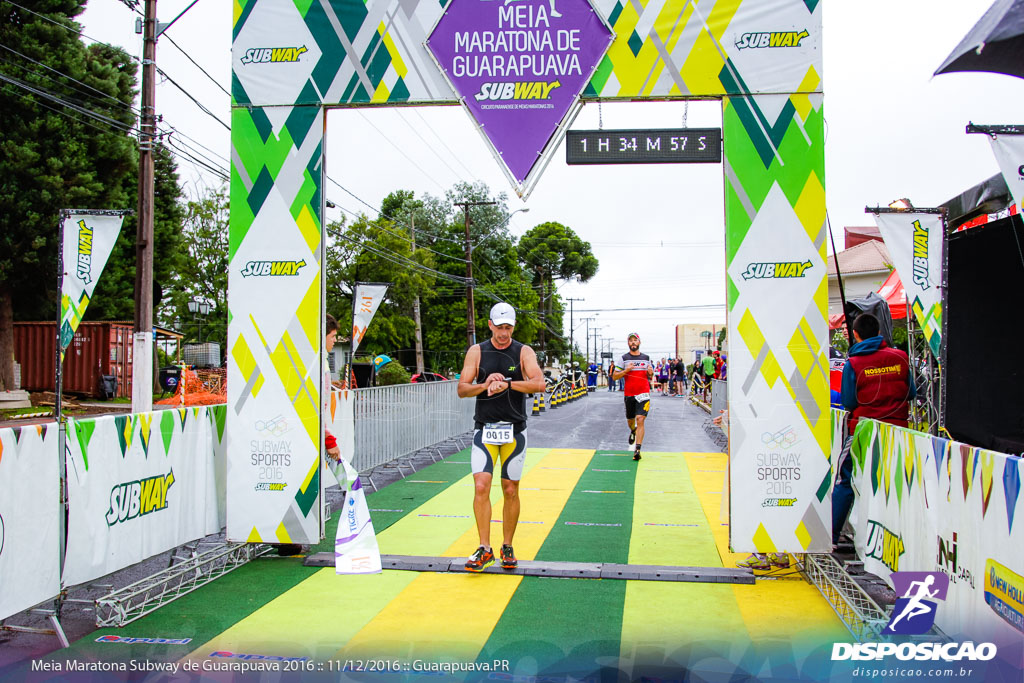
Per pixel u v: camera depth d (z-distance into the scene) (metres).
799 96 5.17
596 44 5.33
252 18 5.59
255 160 5.58
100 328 26.06
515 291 50.19
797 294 5.12
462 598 4.61
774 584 4.93
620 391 46.44
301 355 5.51
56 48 21.97
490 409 5.11
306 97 5.55
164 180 31.64
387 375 28.72
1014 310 5.82
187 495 5.27
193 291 41.94
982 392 6.32
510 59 5.39
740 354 5.13
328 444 5.62
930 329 4.91
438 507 7.52
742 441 5.11
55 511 3.97
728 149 5.18
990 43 3.57
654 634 3.97
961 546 3.51
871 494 4.87
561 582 4.95
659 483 9.00
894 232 4.97
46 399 24.05
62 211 4.84
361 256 37.47
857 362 5.30
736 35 5.22
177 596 4.65
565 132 5.36
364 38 5.50
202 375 27.89
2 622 3.62
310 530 5.47
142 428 4.75
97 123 22.61
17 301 23.94
